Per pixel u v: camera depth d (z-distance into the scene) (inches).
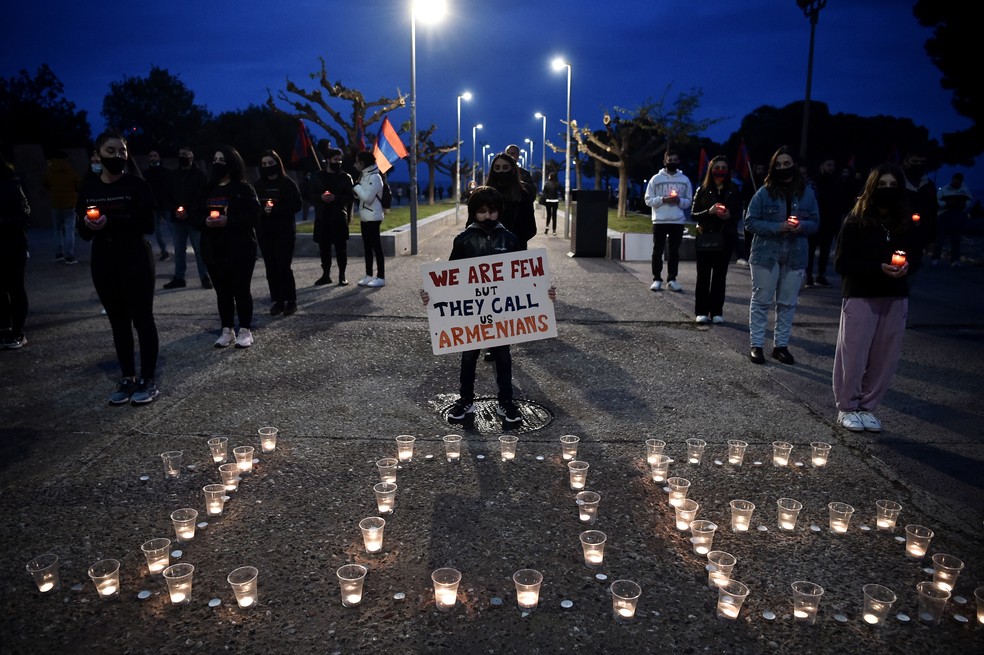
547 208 946.1
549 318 208.4
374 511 155.9
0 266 282.4
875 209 195.2
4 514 153.7
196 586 126.7
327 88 929.5
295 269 523.5
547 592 125.5
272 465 180.1
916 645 111.9
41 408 220.7
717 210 320.8
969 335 326.3
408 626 115.5
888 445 195.0
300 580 129.0
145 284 221.8
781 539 145.3
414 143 642.2
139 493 164.2
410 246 669.3
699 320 343.0
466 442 195.9
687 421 213.3
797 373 263.7
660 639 112.7
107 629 115.0
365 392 240.2
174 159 1346.0
